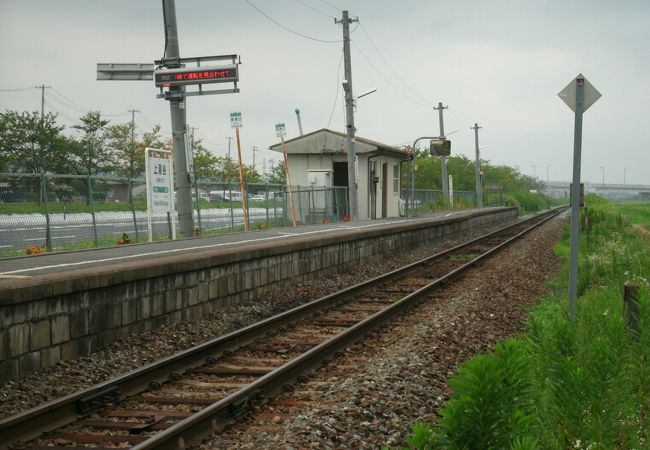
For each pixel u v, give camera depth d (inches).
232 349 404.8
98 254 612.7
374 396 290.8
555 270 821.9
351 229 1062.4
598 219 1293.1
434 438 149.9
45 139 1669.5
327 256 764.0
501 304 562.9
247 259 573.6
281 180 2432.3
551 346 265.1
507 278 723.4
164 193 821.9
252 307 555.8
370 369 345.7
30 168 1674.5
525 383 159.9
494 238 1412.4
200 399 301.4
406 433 254.5
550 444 189.9
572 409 190.7
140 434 259.6
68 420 272.1
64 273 382.0
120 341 410.0
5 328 323.3
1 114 1675.7
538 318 475.2
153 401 301.4
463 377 149.5
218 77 889.5
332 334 464.1
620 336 232.8
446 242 1352.1
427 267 875.4
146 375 327.9
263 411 286.2
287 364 331.3
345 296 607.8
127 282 416.5
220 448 241.0
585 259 714.2
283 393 314.2
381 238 965.8
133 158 1940.2
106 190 840.3
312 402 296.0
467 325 466.9
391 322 506.0
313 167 1585.9
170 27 900.0
